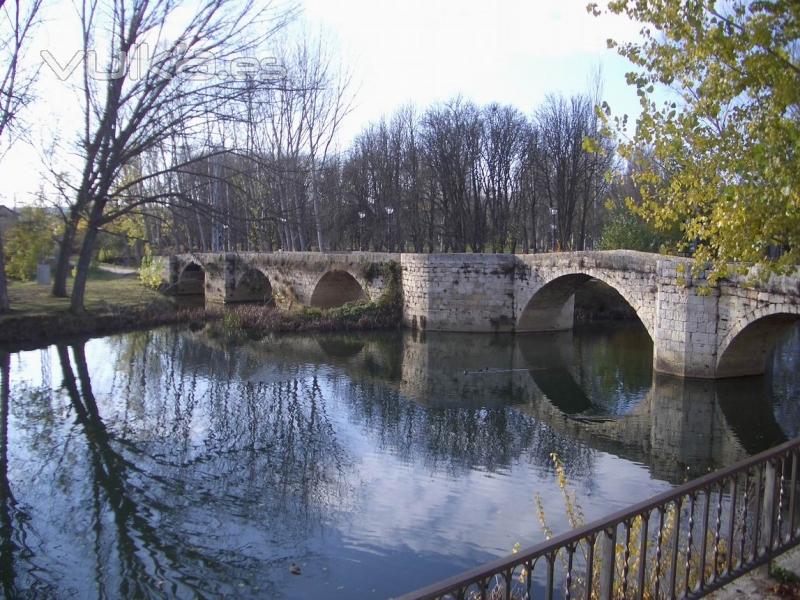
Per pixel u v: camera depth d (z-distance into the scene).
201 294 41.28
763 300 14.33
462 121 36.56
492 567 2.86
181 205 17.75
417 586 7.20
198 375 17.56
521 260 24.53
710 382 15.96
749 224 6.15
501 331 25.16
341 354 20.88
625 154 7.06
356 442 12.20
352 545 8.14
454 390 16.33
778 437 12.54
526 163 36.91
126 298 27.95
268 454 11.48
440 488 10.00
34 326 21.05
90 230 21.48
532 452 11.74
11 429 12.65
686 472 10.76
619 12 6.13
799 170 5.40
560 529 8.50
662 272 16.80
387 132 41.38
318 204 32.97
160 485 10.01
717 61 6.01
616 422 13.62
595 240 41.22
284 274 31.36
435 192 38.34
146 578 7.39
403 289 26.53
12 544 8.18
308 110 31.38
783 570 4.62
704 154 6.71
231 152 16.88
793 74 5.42
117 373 17.59
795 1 5.18
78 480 10.20
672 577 3.93
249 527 8.63
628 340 23.77
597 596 5.18
